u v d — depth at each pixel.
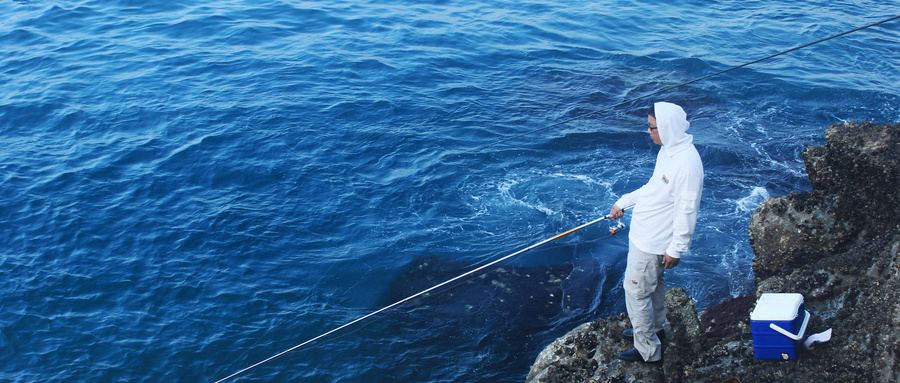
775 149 11.60
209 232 9.50
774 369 4.79
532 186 10.61
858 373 4.56
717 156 11.31
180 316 7.96
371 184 10.69
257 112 12.90
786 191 10.27
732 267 8.41
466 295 8.33
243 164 11.17
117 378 7.06
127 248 9.13
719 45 16.97
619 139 12.11
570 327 7.76
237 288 8.45
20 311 7.93
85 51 16.14
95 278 8.54
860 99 13.57
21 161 11.19
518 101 13.70
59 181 10.63
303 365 7.30
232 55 15.87
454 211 10.02
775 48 16.72
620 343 5.32
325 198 10.32
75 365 7.21
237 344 7.58
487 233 9.51
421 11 19.56
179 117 12.71
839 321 5.05
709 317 6.84
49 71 14.93
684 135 4.13
